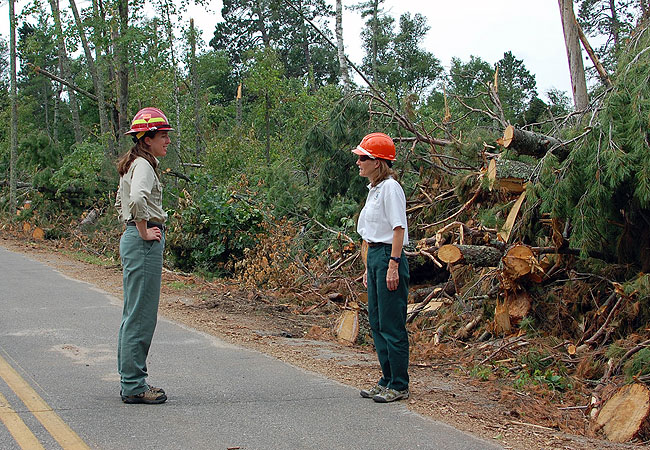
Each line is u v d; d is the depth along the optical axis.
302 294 10.12
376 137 4.79
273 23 49.53
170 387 4.95
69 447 3.59
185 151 25.11
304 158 11.84
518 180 8.42
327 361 6.19
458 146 10.06
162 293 9.80
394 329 4.82
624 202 7.11
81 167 18.39
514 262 7.56
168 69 25.17
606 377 6.14
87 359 5.67
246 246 12.91
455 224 8.73
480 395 5.43
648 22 7.67
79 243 16.22
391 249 4.73
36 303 8.38
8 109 34.41
